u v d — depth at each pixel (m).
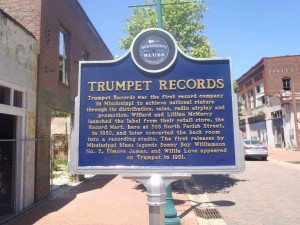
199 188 12.24
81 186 12.63
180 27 13.96
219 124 5.02
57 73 11.25
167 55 5.16
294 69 36.94
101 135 5.08
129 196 10.49
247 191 11.51
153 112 5.12
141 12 14.52
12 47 8.16
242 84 47.81
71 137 5.04
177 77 5.18
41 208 8.84
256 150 23.00
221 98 5.09
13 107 8.22
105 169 4.93
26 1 9.84
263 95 38.94
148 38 5.21
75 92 13.26
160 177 4.50
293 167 18.67
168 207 6.50
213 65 5.18
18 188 8.52
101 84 5.21
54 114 20.30
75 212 8.34
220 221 7.43
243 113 42.22
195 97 5.11
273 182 13.41
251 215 8.10
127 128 5.09
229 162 4.90
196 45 14.25
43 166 9.90
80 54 14.04
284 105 32.91
